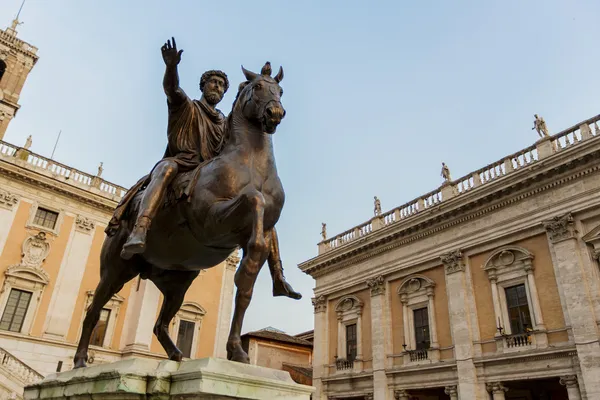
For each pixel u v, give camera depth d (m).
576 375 15.70
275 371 2.75
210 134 3.77
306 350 34.84
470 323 19.58
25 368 16.77
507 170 20.50
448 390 19.31
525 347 17.34
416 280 22.56
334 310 26.72
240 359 2.74
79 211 25.27
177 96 3.60
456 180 22.64
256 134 3.50
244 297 2.84
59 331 22.59
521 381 17.61
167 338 3.86
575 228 17.38
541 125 19.98
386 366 22.12
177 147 3.67
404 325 22.34
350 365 24.20
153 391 2.38
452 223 21.81
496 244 19.88
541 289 17.80
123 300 25.05
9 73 32.12
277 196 3.41
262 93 3.45
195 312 26.75
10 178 23.34
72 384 2.95
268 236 3.36
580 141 17.64
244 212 2.90
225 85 4.17
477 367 18.64
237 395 2.36
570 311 16.38
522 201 19.41
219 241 3.17
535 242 18.59
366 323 24.47
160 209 3.41
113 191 26.92
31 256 22.92
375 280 24.42
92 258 25.05
